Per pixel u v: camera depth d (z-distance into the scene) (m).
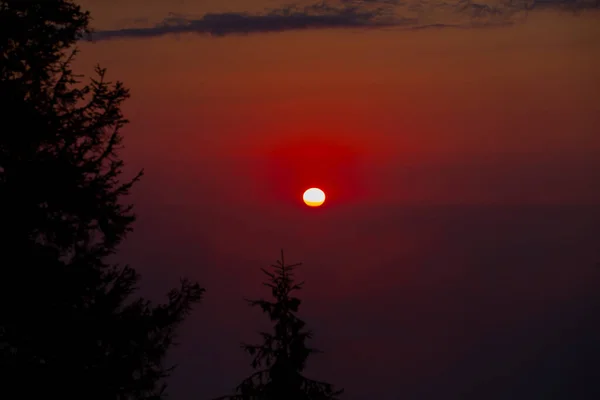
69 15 22.83
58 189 21.73
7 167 21.66
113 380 22.52
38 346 21.66
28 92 22.30
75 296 22.16
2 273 20.89
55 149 22.66
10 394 20.62
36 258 21.23
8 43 22.17
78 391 21.52
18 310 21.09
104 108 23.00
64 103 22.77
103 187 22.86
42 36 22.27
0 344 21.73
